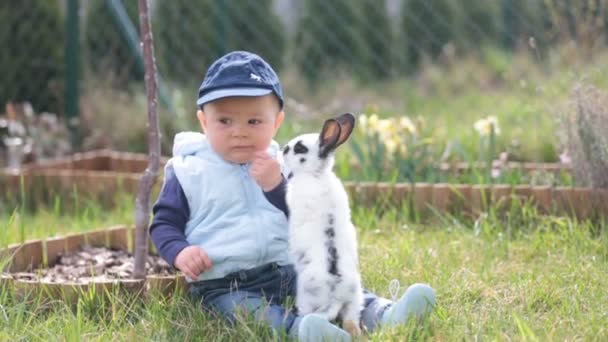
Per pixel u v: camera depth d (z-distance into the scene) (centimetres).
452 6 1371
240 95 405
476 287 447
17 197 727
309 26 1313
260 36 1185
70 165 786
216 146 421
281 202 409
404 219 597
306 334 357
